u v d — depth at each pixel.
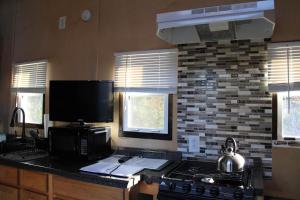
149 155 2.43
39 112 3.25
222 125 2.21
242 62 2.14
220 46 2.22
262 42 2.08
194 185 1.66
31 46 3.29
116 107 2.65
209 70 2.26
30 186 2.23
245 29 1.94
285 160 2.01
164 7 2.45
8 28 3.54
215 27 1.91
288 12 2.01
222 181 1.72
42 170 2.12
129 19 2.62
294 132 2.02
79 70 2.89
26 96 3.39
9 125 3.46
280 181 2.01
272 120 2.06
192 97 2.32
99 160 2.33
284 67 2.01
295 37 1.99
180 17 1.77
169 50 2.40
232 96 2.17
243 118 2.13
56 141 2.44
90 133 2.32
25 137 3.05
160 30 1.91
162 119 2.48
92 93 2.58
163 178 1.78
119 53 2.62
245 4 1.60
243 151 2.12
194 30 2.00
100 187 1.87
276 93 2.06
